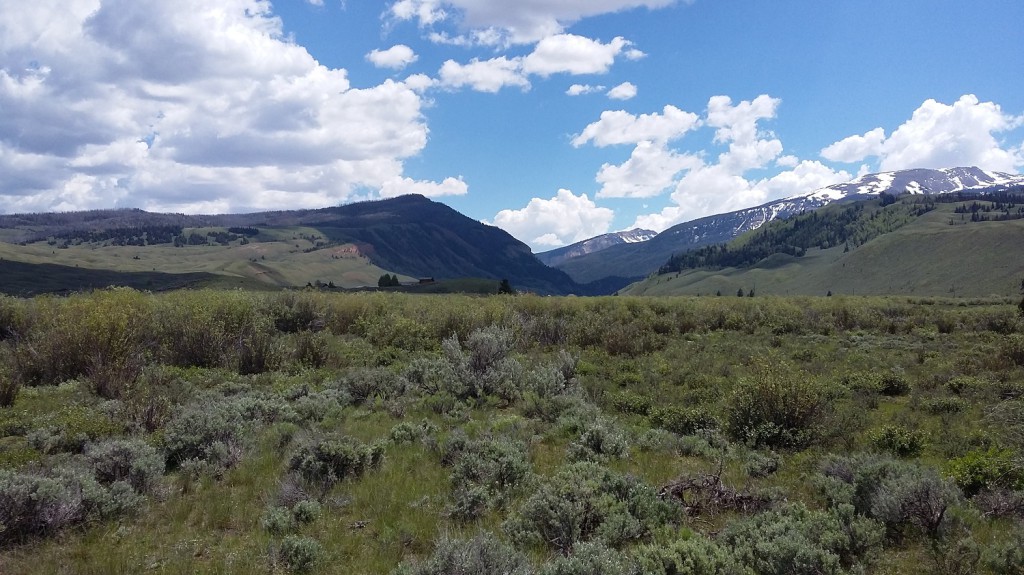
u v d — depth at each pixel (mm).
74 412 8625
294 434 8430
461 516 5941
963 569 4945
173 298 20266
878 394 12523
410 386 12125
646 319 25531
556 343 19109
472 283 144750
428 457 7898
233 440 7910
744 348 18234
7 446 7613
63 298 19609
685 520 6102
